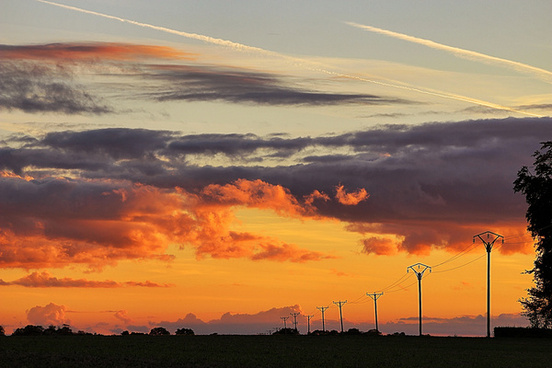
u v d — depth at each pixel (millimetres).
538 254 136375
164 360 77062
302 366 74688
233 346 100750
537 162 138250
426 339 134250
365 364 78312
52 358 73250
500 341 126938
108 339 112562
